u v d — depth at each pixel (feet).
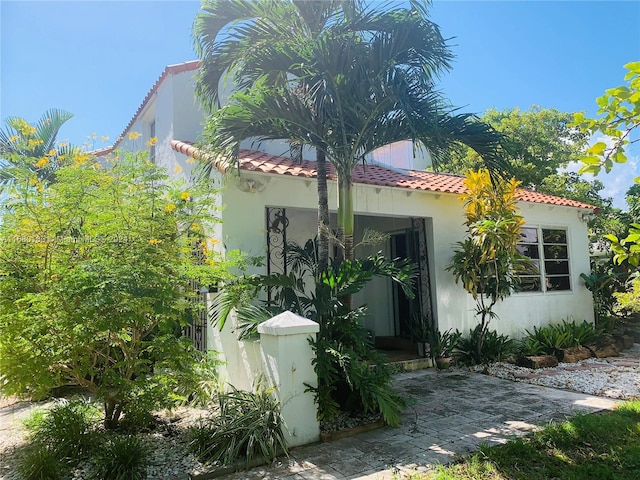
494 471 15.14
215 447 17.06
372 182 31.58
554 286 42.34
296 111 23.12
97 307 16.69
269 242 30.58
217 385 25.26
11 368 18.38
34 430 20.04
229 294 22.43
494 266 32.99
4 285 18.28
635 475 14.65
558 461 15.89
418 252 36.78
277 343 18.44
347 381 20.29
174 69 35.27
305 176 27.96
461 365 34.14
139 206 19.75
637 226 9.61
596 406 22.54
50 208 18.80
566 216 43.93
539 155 74.64
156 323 20.84
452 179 42.27
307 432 18.43
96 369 20.48
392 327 41.09
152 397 18.90
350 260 23.63
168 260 20.01
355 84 21.88
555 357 34.14
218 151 23.07
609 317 44.55
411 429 19.90
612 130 9.11
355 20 22.62
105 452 16.56
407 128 23.76
